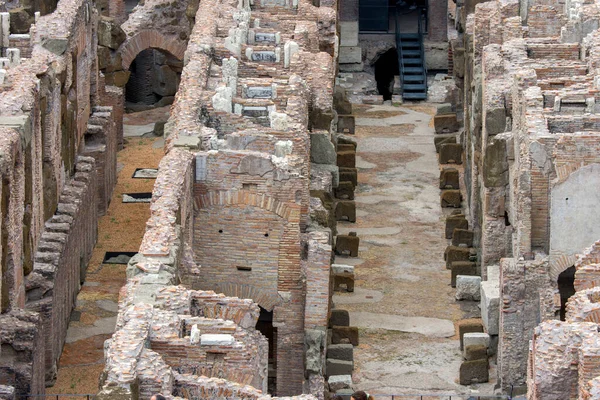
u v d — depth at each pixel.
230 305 54.06
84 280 79.75
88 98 89.00
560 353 51.22
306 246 65.69
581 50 82.06
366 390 68.31
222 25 88.50
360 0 124.19
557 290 66.75
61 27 81.06
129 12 121.00
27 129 67.50
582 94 70.75
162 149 101.81
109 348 48.44
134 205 90.94
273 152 66.75
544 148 66.19
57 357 69.69
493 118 76.38
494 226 75.56
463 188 96.25
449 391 68.62
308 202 70.44
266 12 99.56
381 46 123.56
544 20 88.44
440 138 104.50
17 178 66.00
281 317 64.81
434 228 90.06
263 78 78.62
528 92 71.06
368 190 96.31
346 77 121.81
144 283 54.06
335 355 70.06
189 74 75.62
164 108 111.81
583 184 66.00
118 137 101.44
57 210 76.31
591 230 66.44
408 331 75.06
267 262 64.56
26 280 68.12
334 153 84.75
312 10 99.06
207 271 64.69
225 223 64.25
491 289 72.62
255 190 63.91
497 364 70.06
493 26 88.94
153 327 50.22
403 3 127.38
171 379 47.59
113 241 85.25
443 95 118.50
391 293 79.81
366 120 111.81
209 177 63.91
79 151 85.88
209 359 50.12
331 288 74.62
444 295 79.69
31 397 62.62
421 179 98.69
